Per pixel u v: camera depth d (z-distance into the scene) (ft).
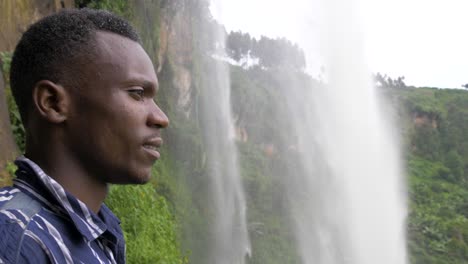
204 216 122.01
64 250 3.84
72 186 4.28
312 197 200.44
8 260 3.50
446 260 207.82
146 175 4.43
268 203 169.99
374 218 214.28
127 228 19.42
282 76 234.79
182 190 107.76
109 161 4.30
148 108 4.44
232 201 146.51
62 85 4.23
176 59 111.96
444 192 260.01
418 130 302.66
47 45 4.27
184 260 24.84
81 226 4.02
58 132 4.30
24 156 4.51
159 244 20.77
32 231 3.73
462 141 304.09
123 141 4.29
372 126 239.30
